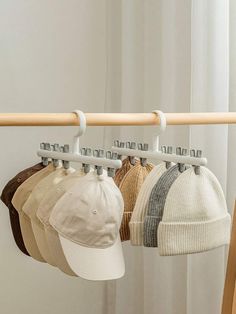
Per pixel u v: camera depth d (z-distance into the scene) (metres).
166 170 1.20
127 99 1.91
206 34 1.67
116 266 1.14
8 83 1.85
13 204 1.27
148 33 1.89
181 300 1.91
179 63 1.83
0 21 1.82
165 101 1.84
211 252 1.74
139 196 1.20
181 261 1.90
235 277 1.31
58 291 1.99
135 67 1.92
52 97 1.92
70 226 1.12
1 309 1.90
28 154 1.90
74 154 1.17
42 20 1.88
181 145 1.85
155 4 1.89
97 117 1.18
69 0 1.92
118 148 1.28
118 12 1.96
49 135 1.92
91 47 1.97
